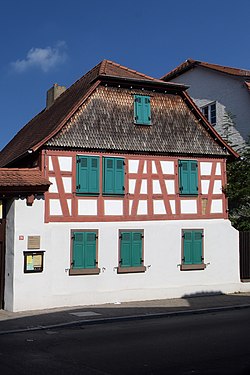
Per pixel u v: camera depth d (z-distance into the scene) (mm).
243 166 21219
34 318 13797
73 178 16875
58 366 8406
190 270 18516
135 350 9562
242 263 19625
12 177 15641
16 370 8188
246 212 20641
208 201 19156
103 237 17125
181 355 9000
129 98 18438
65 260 16422
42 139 16453
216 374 7586
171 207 18422
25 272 15547
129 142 17953
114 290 17109
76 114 17281
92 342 10523
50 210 16391
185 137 19031
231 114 24125
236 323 12648
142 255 17719
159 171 18391
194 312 14867
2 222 16094
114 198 17484
